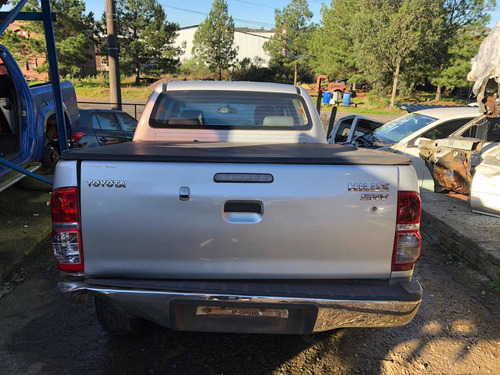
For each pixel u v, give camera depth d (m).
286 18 45.22
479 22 29.20
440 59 31.77
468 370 2.71
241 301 2.07
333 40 36.66
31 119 5.45
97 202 2.13
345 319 2.15
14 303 3.36
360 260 2.23
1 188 4.75
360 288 2.21
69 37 35.12
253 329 2.21
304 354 2.81
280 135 3.80
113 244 2.17
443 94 38.28
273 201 2.15
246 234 2.17
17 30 36.22
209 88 3.90
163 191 2.13
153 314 2.16
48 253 4.39
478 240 4.26
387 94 32.91
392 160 2.21
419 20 27.41
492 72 4.97
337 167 2.18
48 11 4.46
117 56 13.04
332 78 38.31
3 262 3.72
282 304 2.07
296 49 45.56
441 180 5.87
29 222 4.71
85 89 35.25
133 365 2.64
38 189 5.90
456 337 3.08
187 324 2.21
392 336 3.06
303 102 3.94
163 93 3.87
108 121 8.16
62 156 2.13
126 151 2.37
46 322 3.10
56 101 4.76
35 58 36.03
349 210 2.18
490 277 3.96
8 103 5.27
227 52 45.62
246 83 4.10
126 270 2.22
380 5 29.22
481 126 6.49
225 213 2.17
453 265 4.36
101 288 2.11
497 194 4.90
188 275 2.23
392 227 2.21
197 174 2.14
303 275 2.25
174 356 2.75
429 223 5.14
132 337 2.95
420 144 6.11
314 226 2.18
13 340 2.86
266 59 53.50
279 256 2.21
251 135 3.78
